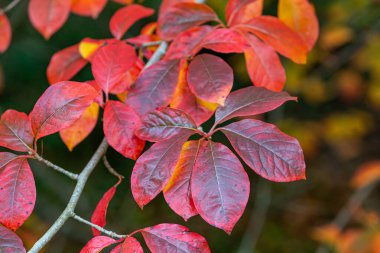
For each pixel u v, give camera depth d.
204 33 0.68
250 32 0.71
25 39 1.79
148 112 0.61
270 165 0.58
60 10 0.80
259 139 0.59
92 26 1.76
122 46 0.66
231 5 0.69
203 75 0.64
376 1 1.68
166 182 0.58
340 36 1.63
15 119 0.62
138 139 0.63
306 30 0.75
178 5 0.69
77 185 0.63
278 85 0.71
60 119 0.61
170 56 0.67
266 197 1.75
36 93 1.80
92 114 0.70
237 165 0.58
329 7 1.75
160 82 0.66
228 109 0.62
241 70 1.62
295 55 0.70
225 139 1.75
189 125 0.61
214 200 0.58
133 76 0.70
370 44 1.76
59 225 0.61
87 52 0.73
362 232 1.30
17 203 0.60
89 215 1.78
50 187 1.80
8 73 1.78
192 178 0.58
